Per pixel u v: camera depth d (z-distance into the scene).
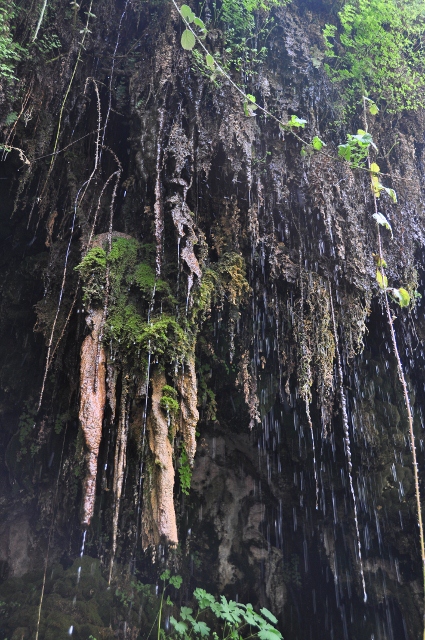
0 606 4.05
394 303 4.23
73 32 3.20
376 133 3.93
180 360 2.72
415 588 5.27
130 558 4.99
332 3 4.08
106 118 3.18
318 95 3.62
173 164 3.02
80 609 4.16
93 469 2.36
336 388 4.50
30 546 4.61
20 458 4.45
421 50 4.30
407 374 4.96
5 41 2.83
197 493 5.47
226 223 3.31
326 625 5.78
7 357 4.46
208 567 5.50
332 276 3.46
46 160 3.32
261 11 3.53
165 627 4.58
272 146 3.38
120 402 2.69
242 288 3.48
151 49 3.27
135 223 3.22
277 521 5.88
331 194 3.37
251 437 5.47
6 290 4.32
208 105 3.19
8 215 3.98
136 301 2.88
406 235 3.83
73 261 3.38
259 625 3.07
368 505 5.20
